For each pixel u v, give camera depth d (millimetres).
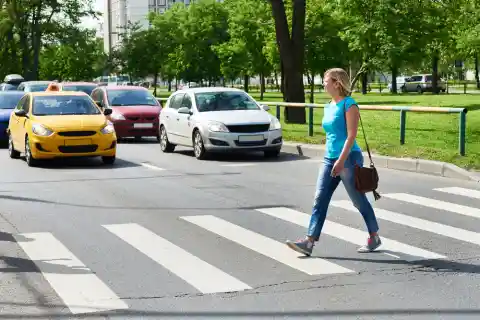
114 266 10703
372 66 59625
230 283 9672
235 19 95000
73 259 11188
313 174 21562
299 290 9297
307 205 16062
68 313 8438
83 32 125438
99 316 8328
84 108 26234
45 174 22359
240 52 95125
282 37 37875
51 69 162375
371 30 55906
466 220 14133
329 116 11117
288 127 35281
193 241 12430
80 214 15227
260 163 24781
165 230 13406
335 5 57531
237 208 15727
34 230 13578
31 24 121562
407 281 9688
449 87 131250
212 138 25797
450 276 9938
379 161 23188
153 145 33469
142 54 119500
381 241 12117
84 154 24359
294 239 12547
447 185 18797
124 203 16562
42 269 10562
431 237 12586
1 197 17672
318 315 8234
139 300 8938
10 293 9297
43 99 26203
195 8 114000
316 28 57781
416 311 8336
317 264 10703
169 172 22469
